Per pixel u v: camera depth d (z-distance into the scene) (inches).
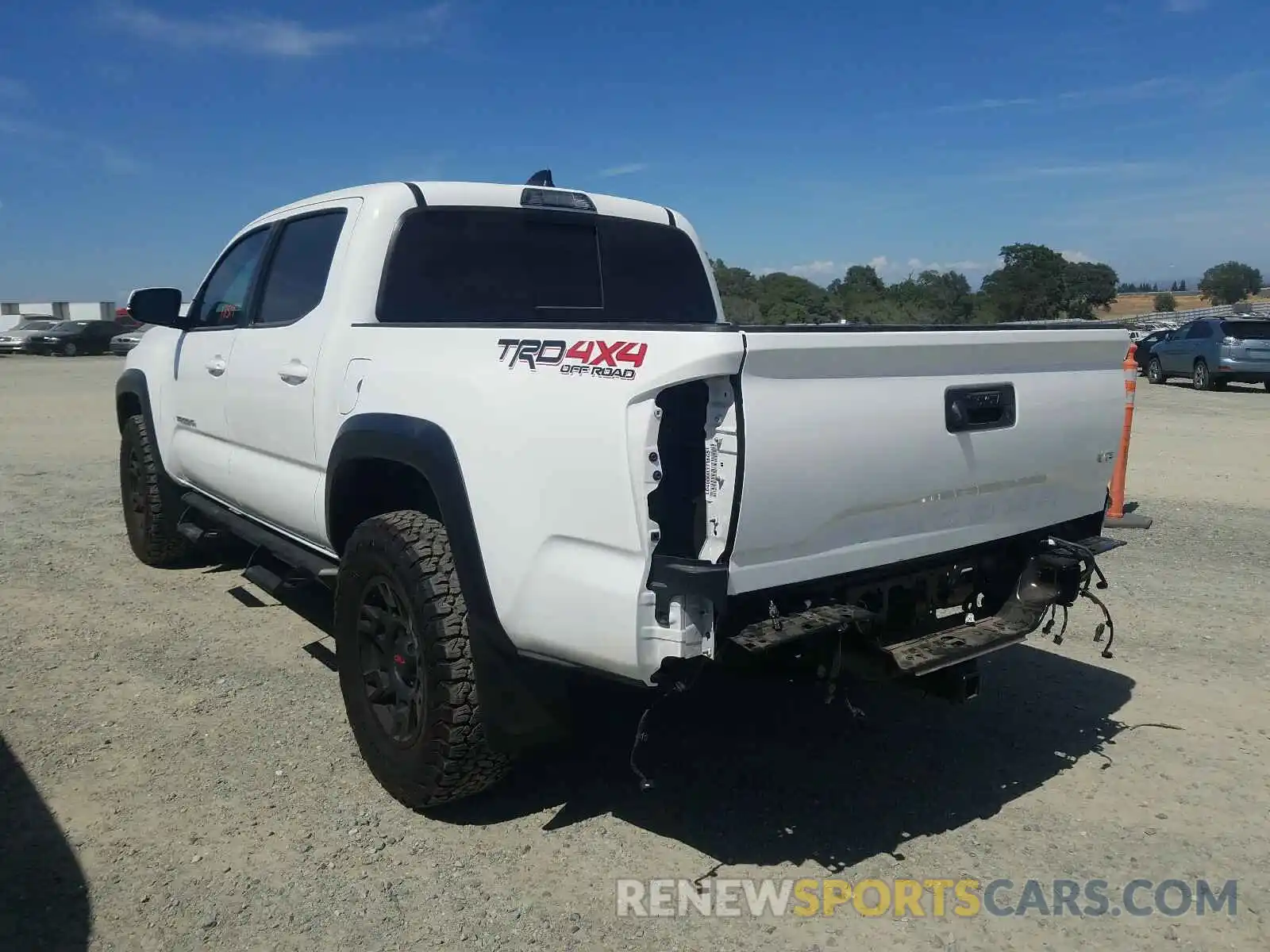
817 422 108.7
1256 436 535.8
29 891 118.0
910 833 134.3
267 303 189.2
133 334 1584.6
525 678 123.1
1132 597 241.3
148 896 117.5
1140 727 168.6
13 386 896.9
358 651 142.7
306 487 163.8
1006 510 135.3
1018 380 133.4
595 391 108.5
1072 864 127.5
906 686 136.9
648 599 104.9
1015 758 156.6
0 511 333.1
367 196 166.2
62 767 148.9
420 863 125.2
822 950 110.1
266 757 152.9
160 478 243.4
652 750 157.4
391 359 142.3
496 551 119.4
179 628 212.5
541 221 181.6
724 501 103.5
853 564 116.8
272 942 109.9
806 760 155.3
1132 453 475.2
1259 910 118.2
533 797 142.1
